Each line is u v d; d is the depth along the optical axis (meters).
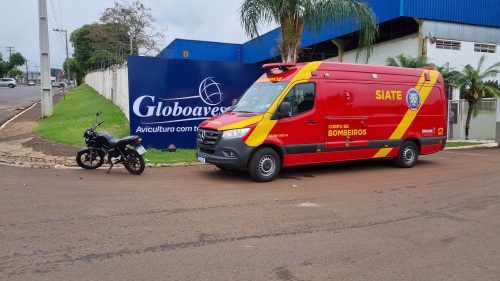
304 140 9.95
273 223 6.30
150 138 13.68
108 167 10.99
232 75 14.62
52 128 17.28
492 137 19.72
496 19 24.72
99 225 6.06
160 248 5.21
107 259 4.84
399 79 11.66
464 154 15.35
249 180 9.60
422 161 13.33
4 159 11.53
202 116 14.30
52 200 7.43
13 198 7.52
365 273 4.59
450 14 23.45
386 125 11.34
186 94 14.02
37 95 46.56
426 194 8.40
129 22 37.62
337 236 5.77
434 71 12.63
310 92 10.08
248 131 9.19
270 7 14.20
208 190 8.48
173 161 11.96
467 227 6.25
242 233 5.82
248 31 14.85
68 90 60.62
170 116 13.87
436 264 4.87
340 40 29.36
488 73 20.42
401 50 24.75
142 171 10.08
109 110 22.64
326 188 8.87
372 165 12.21
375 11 23.94
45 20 21.95
